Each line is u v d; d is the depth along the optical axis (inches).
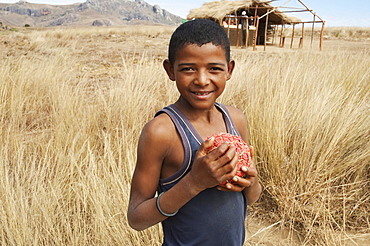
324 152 148.0
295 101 177.3
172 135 59.4
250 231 130.4
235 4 807.1
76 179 135.9
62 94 221.1
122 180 129.4
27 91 239.3
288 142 155.5
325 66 276.7
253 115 169.2
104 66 400.5
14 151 154.3
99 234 111.2
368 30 1422.2
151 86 240.5
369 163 150.3
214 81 57.3
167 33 1256.8
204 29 56.4
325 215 130.7
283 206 135.3
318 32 1485.0
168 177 60.9
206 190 61.6
